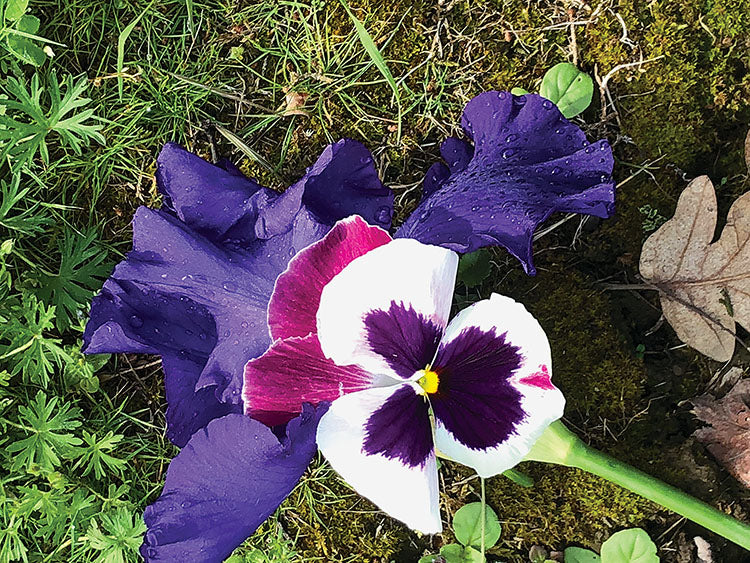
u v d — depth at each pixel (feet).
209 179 0.69
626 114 0.93
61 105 0.83
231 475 0.60
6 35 0.84
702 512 0.74
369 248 0.64
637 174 0.93
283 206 0.65
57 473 0.88
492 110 0.71
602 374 0.93
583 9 0.92
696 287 0.90
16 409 0.90
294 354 0.63
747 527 0.74
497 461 0.62
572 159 0.69
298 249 0.64
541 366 0.61
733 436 0.92
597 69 0.93
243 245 0.66
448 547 0.92
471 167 0.71
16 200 0.84
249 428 0.59
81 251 0.90
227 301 0.66
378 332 0.60
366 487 0.59
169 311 0.67
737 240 0.89
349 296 0.59
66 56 0.92
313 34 0.93
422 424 0.62
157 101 0.92
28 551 0.92
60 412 0.85
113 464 0.88
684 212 0.90
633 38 0.92
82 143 0.92
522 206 0.67
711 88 0.92
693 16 0.92
